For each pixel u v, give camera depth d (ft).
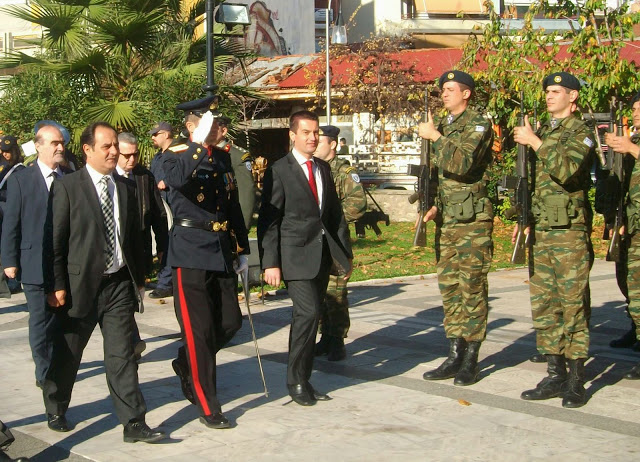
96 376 23.62
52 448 17.63
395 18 111.14
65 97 50.39
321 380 22.85
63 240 17.58
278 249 20.40
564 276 20.51
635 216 22.52
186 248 18.53
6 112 50.44
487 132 21.39
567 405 20.17
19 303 35.99
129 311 18.13
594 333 28.66
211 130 18.88
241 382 22.68
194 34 56.39
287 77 88.22
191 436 18.22
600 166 24.25
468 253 22.06
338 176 25.53
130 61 52.90
